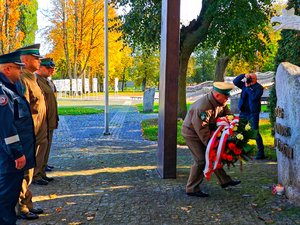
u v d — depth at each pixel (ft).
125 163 20.44
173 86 16.40
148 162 20.72
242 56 52.85
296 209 12.31
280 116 14.02
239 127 13.23
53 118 16.87
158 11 38.14
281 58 21.50
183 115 45.42
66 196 14.16
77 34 123.85
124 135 32.63
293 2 19.53
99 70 162.09
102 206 12.91
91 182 16.31
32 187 15.43
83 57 139.85
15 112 10.08
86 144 27.35
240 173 17.70
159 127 17.84
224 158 12.83
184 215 11.94
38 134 14.73
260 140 21.06
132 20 41.42
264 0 43.86
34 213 12.04
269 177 16.76
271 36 80.12
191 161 21.02
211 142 12.92
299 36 19.42
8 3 113.39
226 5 37.27
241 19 38.78
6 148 9.27
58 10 119.24
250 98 20.42
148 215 11.97
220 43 48.29
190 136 13.73
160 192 14.60
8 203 9.83
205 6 42.47
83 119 48.14
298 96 12.37
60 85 119.96
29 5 139.85
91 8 120.88
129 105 82.99
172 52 16.17
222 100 13.03
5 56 9.71
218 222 11.27
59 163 20.56
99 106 77.66
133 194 14.37
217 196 13.97
